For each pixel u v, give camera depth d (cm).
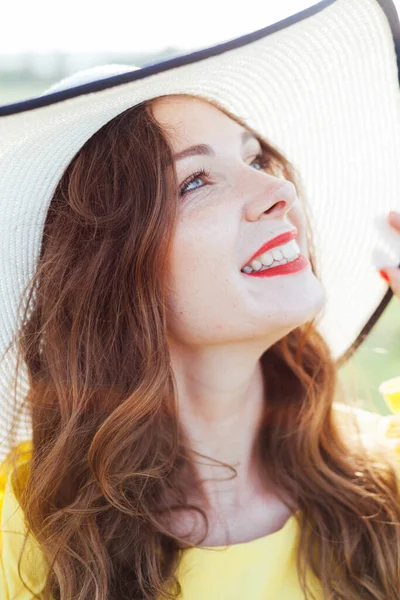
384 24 141
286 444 147
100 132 134
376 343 316
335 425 153
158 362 132
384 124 154
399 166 156
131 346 136
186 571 131
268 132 157
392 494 143
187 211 128
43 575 140
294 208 139
